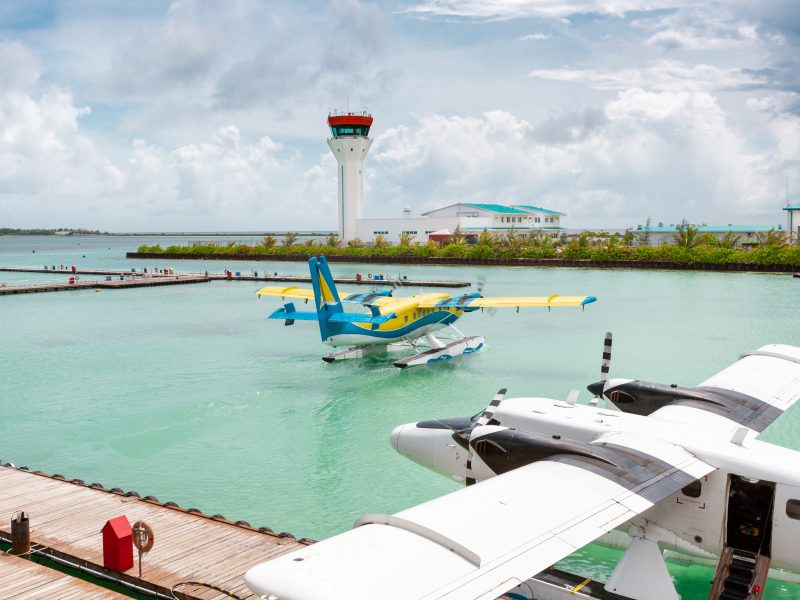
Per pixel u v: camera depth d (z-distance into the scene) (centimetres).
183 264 10662
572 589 1050
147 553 1177
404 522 712
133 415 2284
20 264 11025
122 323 4450
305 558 640
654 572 1018
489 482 873
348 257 10294
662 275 7744
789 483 951
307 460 1853
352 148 11444
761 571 950
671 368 2900
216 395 2550
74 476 1738
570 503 806
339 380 2795
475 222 12100
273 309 5219
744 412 1290
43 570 1111
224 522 1311
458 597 583
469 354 3366
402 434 1350
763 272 7900
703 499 1014
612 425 1127
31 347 3578
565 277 7550
